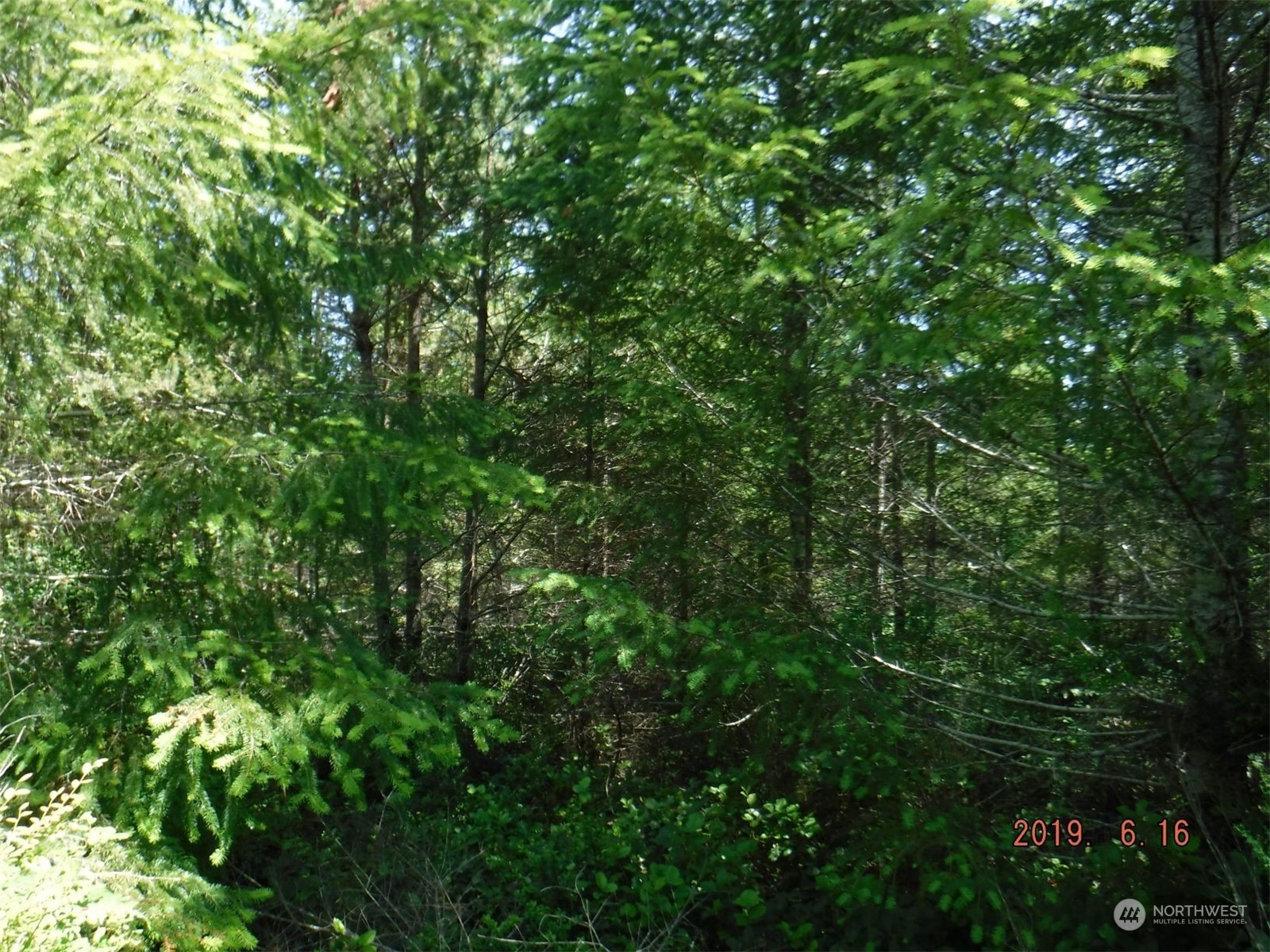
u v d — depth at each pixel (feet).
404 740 14.51
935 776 16.08
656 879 19.51
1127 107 17.06
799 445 19.69
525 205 23.82
